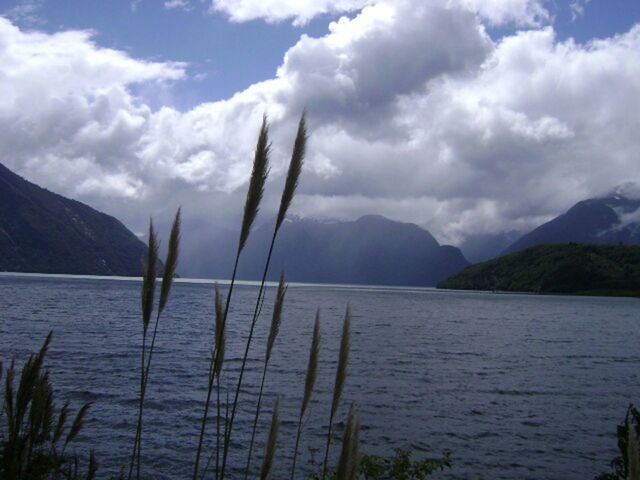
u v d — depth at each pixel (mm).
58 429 4898
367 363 38656
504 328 76438
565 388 31875
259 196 2977
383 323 78188
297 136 2984
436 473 16500
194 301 111750
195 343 43875
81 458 15148
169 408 22234
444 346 51812
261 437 18922
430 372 35969
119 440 17531
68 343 40250
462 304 148375
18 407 4086
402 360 41156
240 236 3072
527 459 18188
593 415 25000
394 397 27406
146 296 3480
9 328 48156
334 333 56312
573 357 47062
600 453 19047
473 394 29141
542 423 23234
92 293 113438
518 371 38031
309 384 3750
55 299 91250
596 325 87438
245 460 16531
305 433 19719
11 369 4195
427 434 20875
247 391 26078
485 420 23438
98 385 25859
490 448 19328
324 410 23344
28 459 4355
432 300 172000
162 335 49062
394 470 10016
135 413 21109
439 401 26969
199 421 20531
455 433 21172
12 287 123750
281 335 53188
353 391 28438
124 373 29469
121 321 60219
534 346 54969
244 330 55500
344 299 154375
